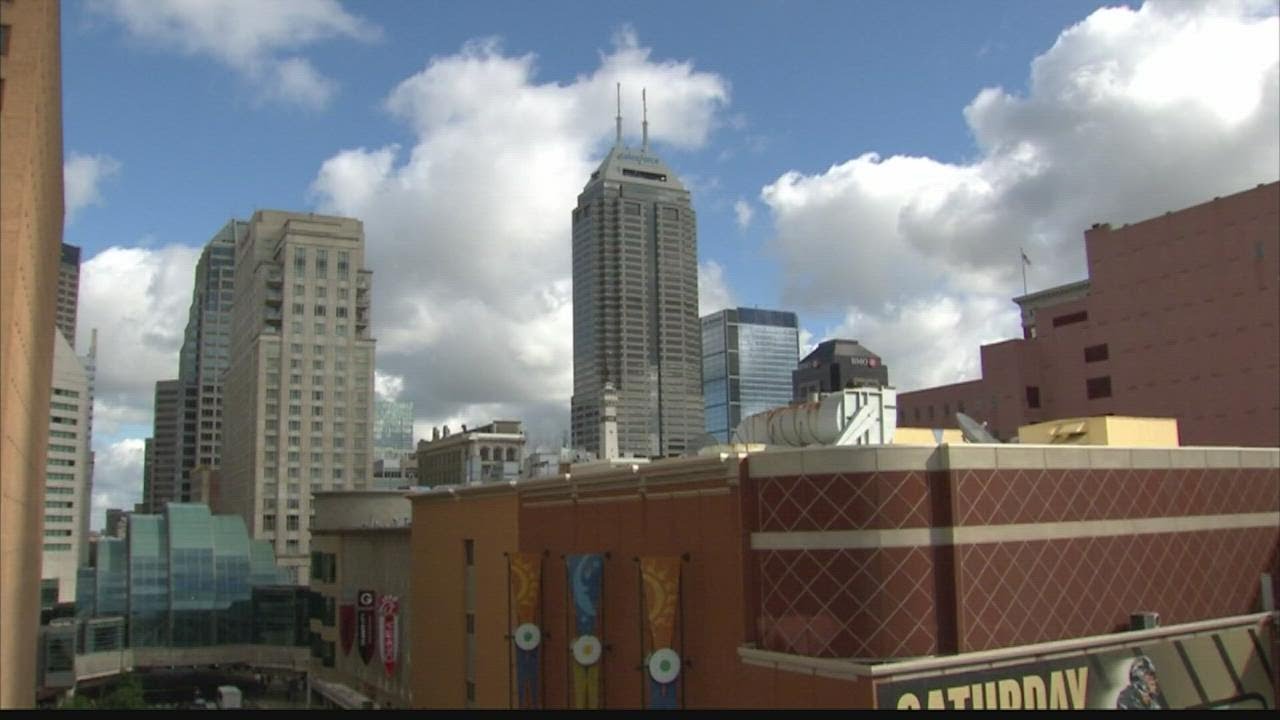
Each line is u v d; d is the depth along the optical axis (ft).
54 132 157.28
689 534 135.33
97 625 469.57
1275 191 282.97
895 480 115.03
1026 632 117.91
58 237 198.08
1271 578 145.48
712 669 129.08
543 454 301.02
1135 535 130.93
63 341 654.94
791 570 118.52
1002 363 375.66
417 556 225.56
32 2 111.14
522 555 169.48
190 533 516.32
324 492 330.95
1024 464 122.11
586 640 150.71
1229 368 291.17
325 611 314.96
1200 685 130.52
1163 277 315.17
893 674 107.96
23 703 153.89
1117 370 329.31
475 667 194.18
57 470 631.97
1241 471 145.79
